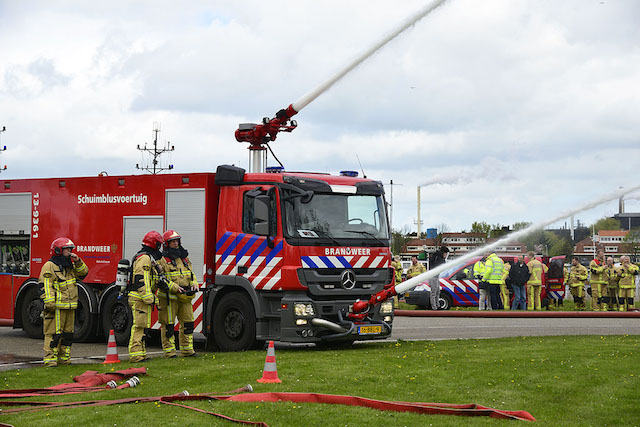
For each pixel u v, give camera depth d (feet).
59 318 34.88
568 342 40.14
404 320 62.54
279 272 37.45
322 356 35.24
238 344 39.42
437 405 23.25
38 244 47.83
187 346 37.68
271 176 38.63
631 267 75.97
